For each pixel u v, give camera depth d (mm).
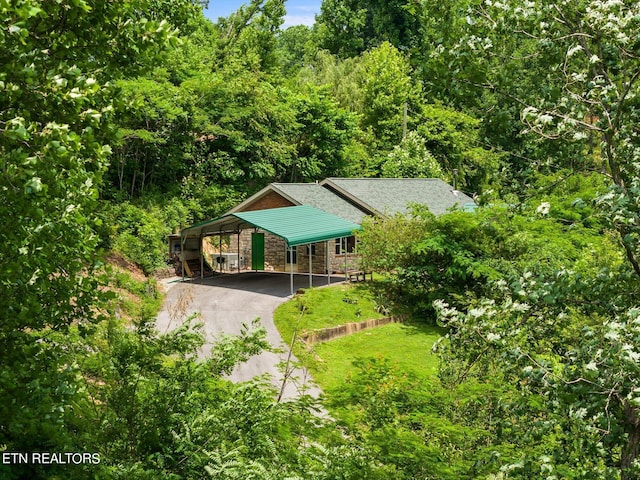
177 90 34562
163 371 7078
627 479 5508
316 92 48656
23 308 5180
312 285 29250
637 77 5820
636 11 5512
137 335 7027
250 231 36750
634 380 5082
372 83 59844
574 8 5828
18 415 4602
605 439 5484
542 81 6402
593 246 13570
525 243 23234
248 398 7203
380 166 54562
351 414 8062
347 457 6578
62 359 5523
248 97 40906
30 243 5105
